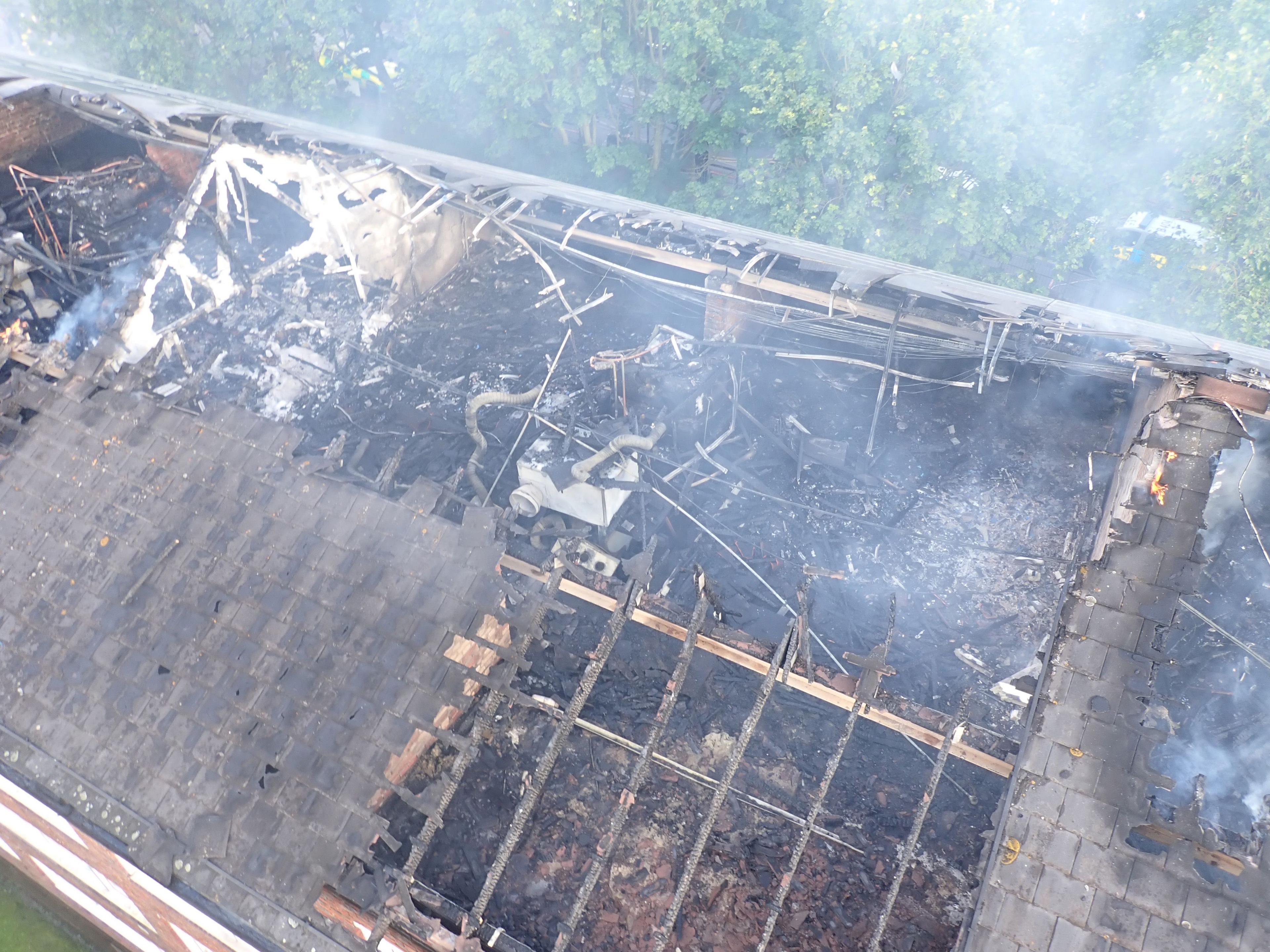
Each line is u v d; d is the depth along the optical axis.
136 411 11.96
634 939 9.87
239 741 9.49
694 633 9.63
